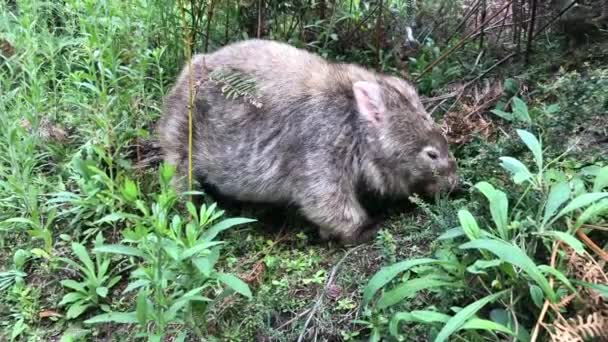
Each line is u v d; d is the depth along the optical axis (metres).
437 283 0.85
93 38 1.32
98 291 1.10
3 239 1.27
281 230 1.22
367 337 0.95
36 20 1.49
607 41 1.38
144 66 1.45
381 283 0.85
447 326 0.76
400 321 0.90
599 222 0.90
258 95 1.18
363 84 1.12
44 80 1.47
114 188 1.25
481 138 1.21
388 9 1.61
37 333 1.11
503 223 0.87
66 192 1.25
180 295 0.92
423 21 1.68
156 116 1.47
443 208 1.04
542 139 1.11
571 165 1.03
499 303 0.86
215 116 1.20
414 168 1.14
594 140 1.11
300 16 1.57
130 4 1.55
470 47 1.56
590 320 0.76
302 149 1.15
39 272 1.20
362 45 1.60
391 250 1.03
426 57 1.56
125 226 1.24
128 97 1.42
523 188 0.99
